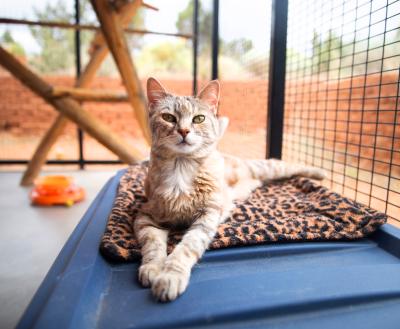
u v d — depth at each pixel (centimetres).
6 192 99
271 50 76
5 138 146
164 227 45
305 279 32
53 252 60
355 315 28
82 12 131
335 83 83
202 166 45
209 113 46
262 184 69
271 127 79
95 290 31
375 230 44
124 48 93
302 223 44
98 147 163
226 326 27
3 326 40
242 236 41
